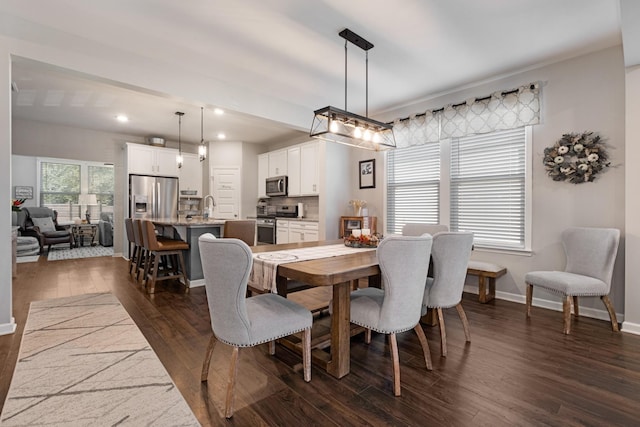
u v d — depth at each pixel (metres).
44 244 6.95
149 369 2.05
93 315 3.03
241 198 6.94
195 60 3.19
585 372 2.04
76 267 5.32
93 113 4.90
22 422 1.53
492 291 3.62
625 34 2.15
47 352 2.26
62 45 2.65
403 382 1.93
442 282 2.26
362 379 1.97
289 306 1.95
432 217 4.32
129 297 3.63
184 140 6.83
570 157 3.16
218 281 1.63
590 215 3.06
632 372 2.04
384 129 3.04
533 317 3.07
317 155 5.56
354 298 2.14
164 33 2.69
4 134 2.48
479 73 3.50
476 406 1.70
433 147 4.32
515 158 3.57
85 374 1.98
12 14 2.43
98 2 2.28
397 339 2.59
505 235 3.66
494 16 2.45
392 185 4.81
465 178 3.97
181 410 1.64
